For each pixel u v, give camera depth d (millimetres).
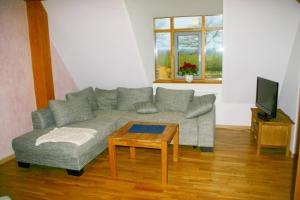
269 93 3678
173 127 3471
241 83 4449
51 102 3861
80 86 5500
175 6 4324
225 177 3104
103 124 3951
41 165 3613
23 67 4055
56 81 4797
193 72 5113
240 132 4746
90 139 3406
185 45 5199
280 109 4281
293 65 3650
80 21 4121
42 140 3271
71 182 3111
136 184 3014
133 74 4941
